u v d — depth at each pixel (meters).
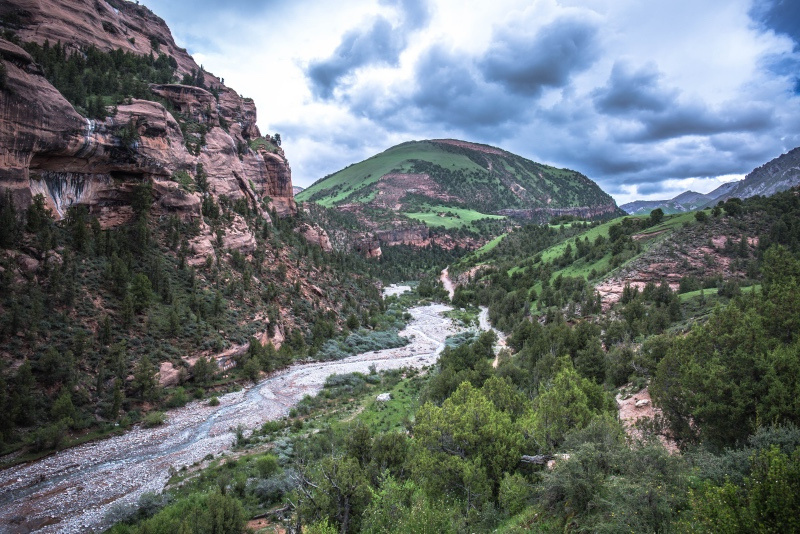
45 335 54.97
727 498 14.32
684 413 29.66
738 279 104.75
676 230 134.75
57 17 108.62
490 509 25.81
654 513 16.69
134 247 78.62
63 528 34.78
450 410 34.44
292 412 63.31
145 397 59.50
